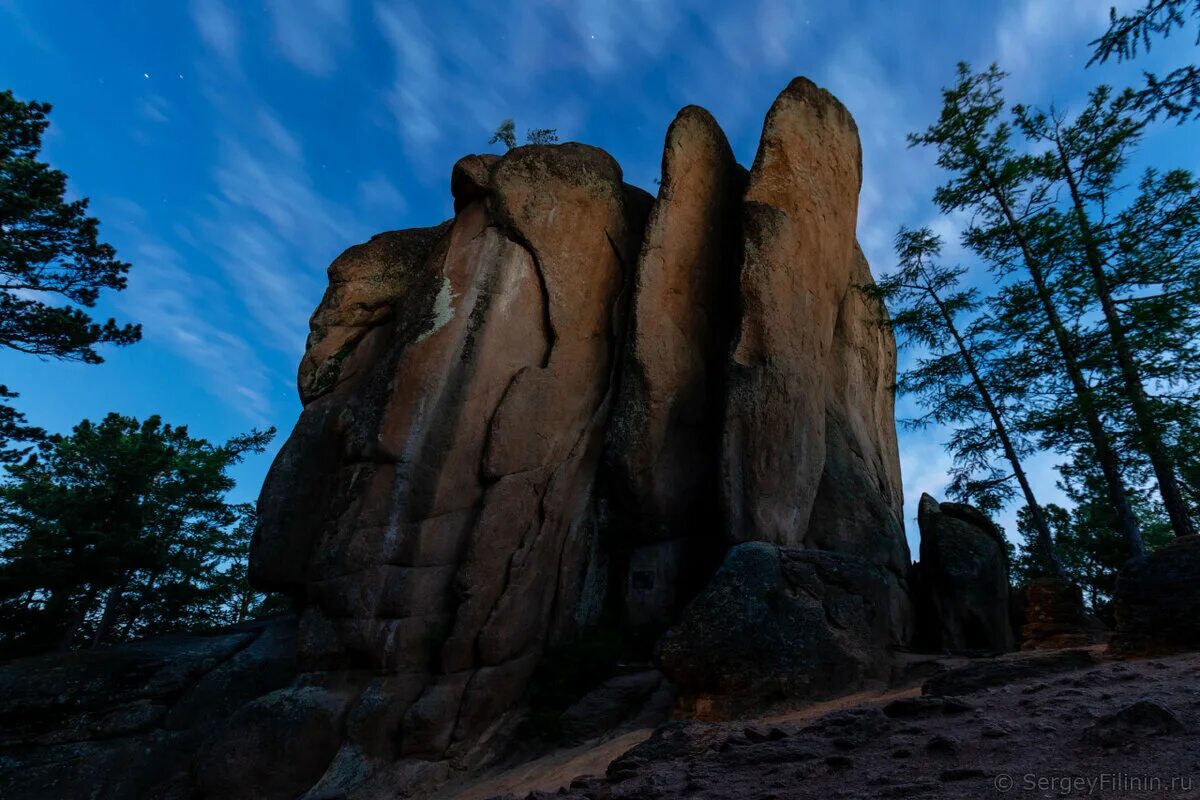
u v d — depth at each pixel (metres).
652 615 19.06
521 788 12.22
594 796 6.32
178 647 21.42
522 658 17.34
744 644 13.56
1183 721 4.93
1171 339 16.34
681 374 21.36
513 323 21.02
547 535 18.88
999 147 20.19
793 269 21.77
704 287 22.97
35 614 27.67
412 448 18.58
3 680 18.94
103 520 30.97
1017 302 18.80
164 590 36.78
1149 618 9.73
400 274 25.12
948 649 17.41
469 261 21.61
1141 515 35.88
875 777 5.06
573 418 20.77
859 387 26.67
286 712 15.57
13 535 32.56
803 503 20.28
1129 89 17.97
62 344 25.98
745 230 21.80
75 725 18.31
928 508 22.03
